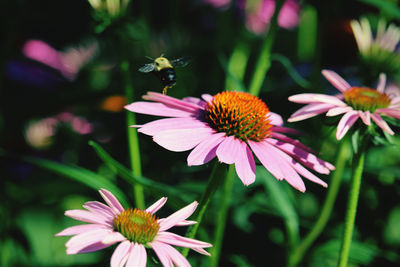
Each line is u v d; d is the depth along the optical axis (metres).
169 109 0.40
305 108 0.41
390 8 0.48
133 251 0.33
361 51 0.50
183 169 0.53
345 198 0.53
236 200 0.50
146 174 0.54
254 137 0.39
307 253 0.50
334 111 0.39
